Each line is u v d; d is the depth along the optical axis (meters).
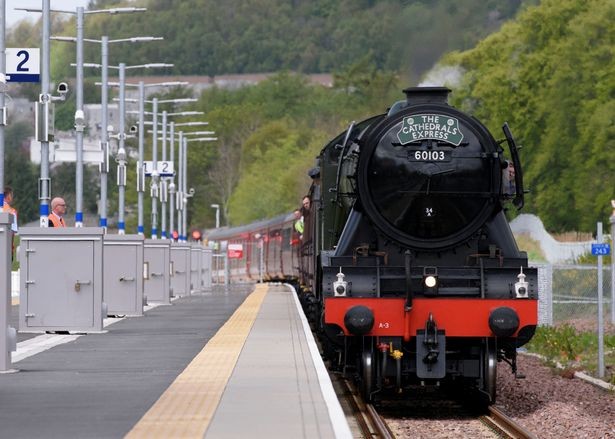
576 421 42.62
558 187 143.62
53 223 54.94
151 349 44.72
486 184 43.62
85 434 25.11
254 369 37.12
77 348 45.56
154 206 133.25
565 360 64.06
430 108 43.88
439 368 40.91
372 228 43.72
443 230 43.41
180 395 31.11
